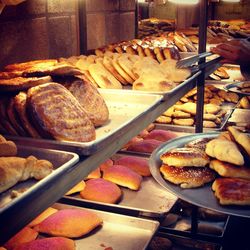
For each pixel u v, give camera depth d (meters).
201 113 1.30
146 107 0.80
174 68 1.05
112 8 1.74
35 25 1.17
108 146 0.59
